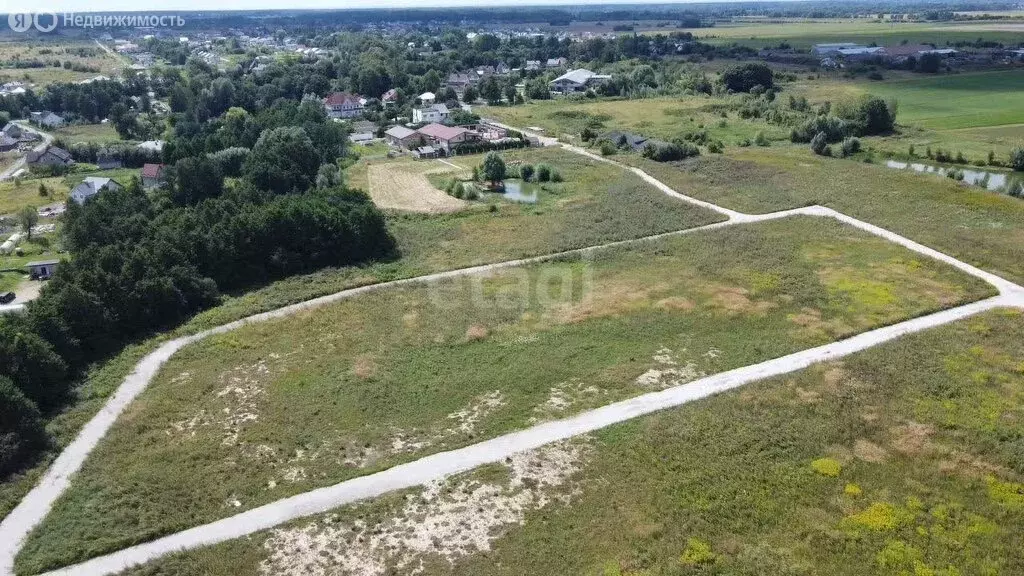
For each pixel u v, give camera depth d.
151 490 35.91
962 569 29.55
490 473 36.66
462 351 49.94
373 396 44.34
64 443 40.22
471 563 30.88
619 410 41.84
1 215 90.50
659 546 31.28
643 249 68.81
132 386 46.44
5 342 42.81
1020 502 33.22
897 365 45.50
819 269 61.72
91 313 50.59
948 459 36.41
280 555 31.59
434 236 75.19
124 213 75.94
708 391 43.59
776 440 38.28
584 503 34.31
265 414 42.62
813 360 46.75
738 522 32.59
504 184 95.62
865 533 31.61
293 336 52.78
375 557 31.38
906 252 64.69
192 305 58.12
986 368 44.88
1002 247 64.06
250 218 64.81
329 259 67.38
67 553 31.56
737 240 69.62
